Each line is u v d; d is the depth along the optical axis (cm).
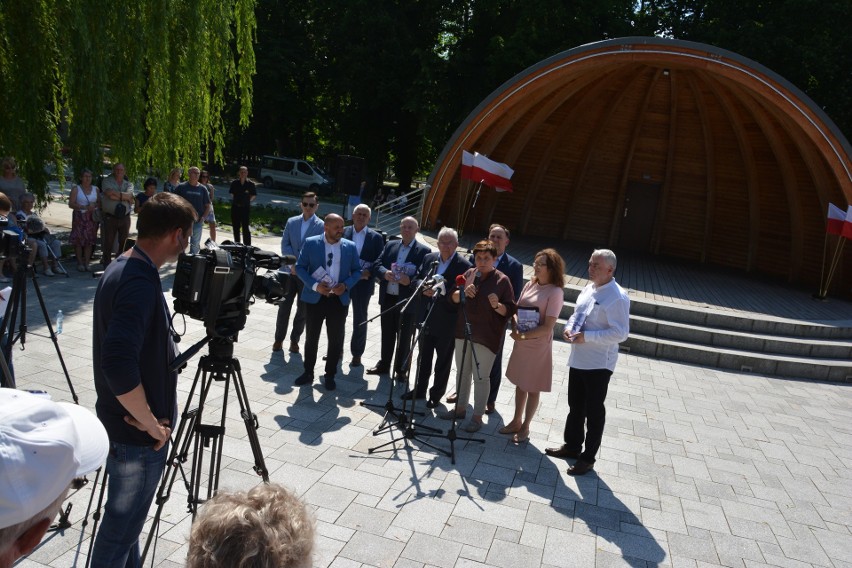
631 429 679
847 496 563
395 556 402
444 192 1697
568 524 466
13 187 990
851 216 1299
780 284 1612
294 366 747
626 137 1917
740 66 1340
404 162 3412
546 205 2053
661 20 2320
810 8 1936
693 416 744
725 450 646
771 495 551
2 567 142
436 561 402
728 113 1680
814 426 753
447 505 473
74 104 1090
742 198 1827
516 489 511
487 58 2398
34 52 1015
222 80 1311
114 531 289
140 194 1135
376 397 679
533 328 573
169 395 301
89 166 1090
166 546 389
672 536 466
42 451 143
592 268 542
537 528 455
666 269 1661
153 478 296
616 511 494
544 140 1948
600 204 2019
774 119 1563
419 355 669
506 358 897
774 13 2048
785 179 1662
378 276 729
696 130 1814
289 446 539
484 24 2659
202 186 1163
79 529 396
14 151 1066
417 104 2580
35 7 1004
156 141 1229
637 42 1393
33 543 149
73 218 1027
